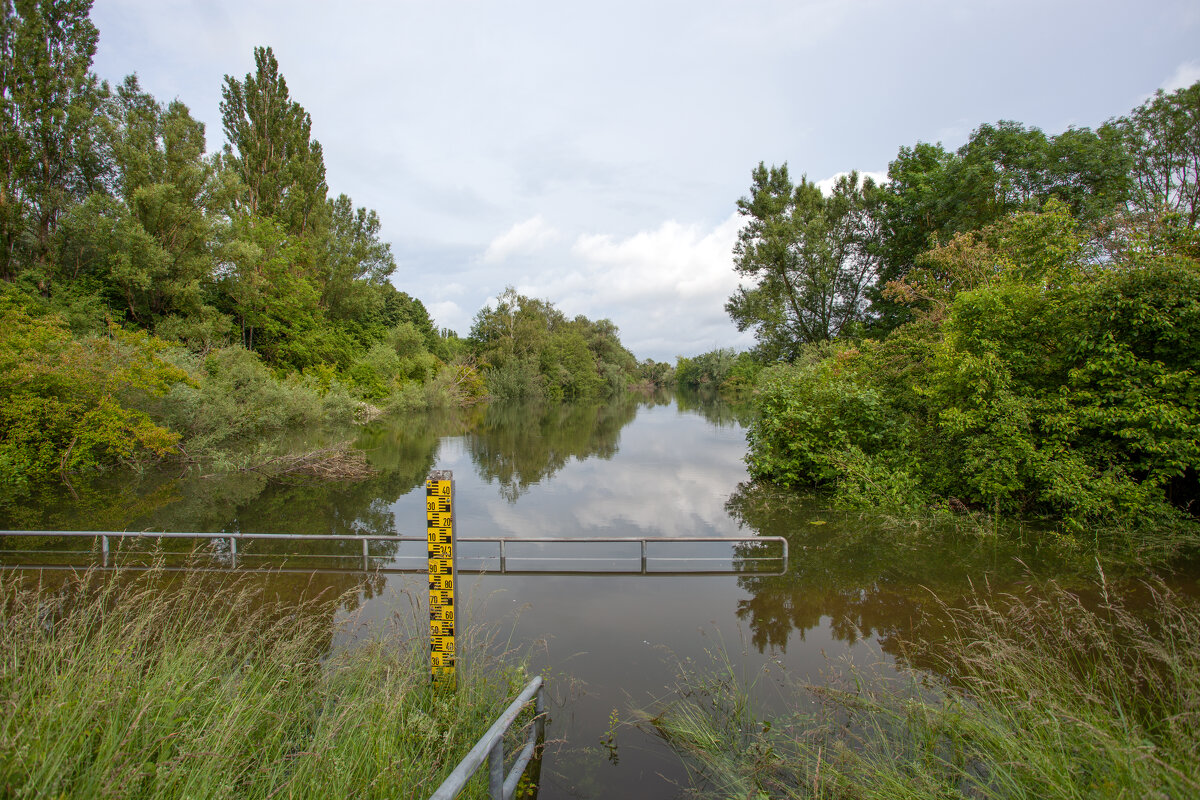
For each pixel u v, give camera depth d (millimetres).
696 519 9570
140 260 21375
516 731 3426
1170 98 21000
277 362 29984
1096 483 7645
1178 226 8258
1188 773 2371
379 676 3592
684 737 3588
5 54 21016
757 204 32031
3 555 7105
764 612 5645
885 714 3670
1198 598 5414
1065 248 9609
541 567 7238
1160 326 7469
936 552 7227
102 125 22031
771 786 3119
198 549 7578
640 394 69250
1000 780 2785
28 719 2469
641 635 5152
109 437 12234
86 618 3787
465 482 13062
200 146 25484
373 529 8789
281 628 4852
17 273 20781
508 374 48812
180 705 2904
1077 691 3322
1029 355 8820
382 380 34094
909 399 11172
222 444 16891
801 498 10648
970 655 4480
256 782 2645
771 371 27109
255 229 29031
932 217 23125
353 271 39281
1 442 11742
